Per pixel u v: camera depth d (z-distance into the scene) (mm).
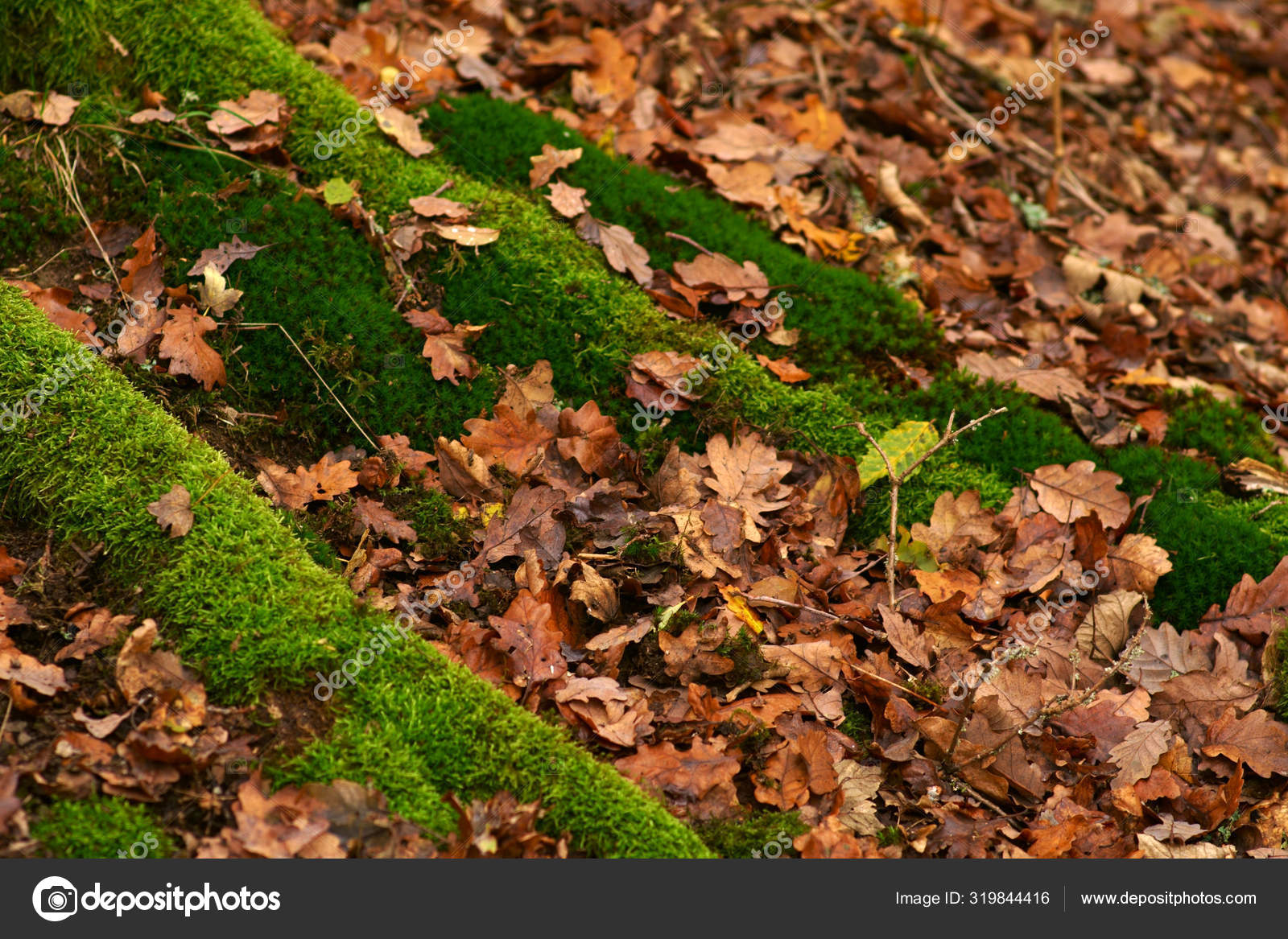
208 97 3564
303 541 2785
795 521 3189
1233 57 6629
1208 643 3086
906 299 4012
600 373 3418
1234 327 4512
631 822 2342
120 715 2281
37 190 3279
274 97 3578
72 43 3475
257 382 3131
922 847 2504
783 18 5199
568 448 3143
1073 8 6438
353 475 2992
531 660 2664
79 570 2535
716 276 3670
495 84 4305
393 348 3256
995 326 4086
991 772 2664
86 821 2121
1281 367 4395
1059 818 2596
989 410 3586
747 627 2881
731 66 4891
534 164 3809
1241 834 2686
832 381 3609
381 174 3576
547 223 3641
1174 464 3562
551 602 2824
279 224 3338
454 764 2385
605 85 4457
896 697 2787
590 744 2566
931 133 4773
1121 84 5875
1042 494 3352
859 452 3408
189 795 2221
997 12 6008
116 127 3408
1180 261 4625
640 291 3600
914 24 5418
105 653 2400
